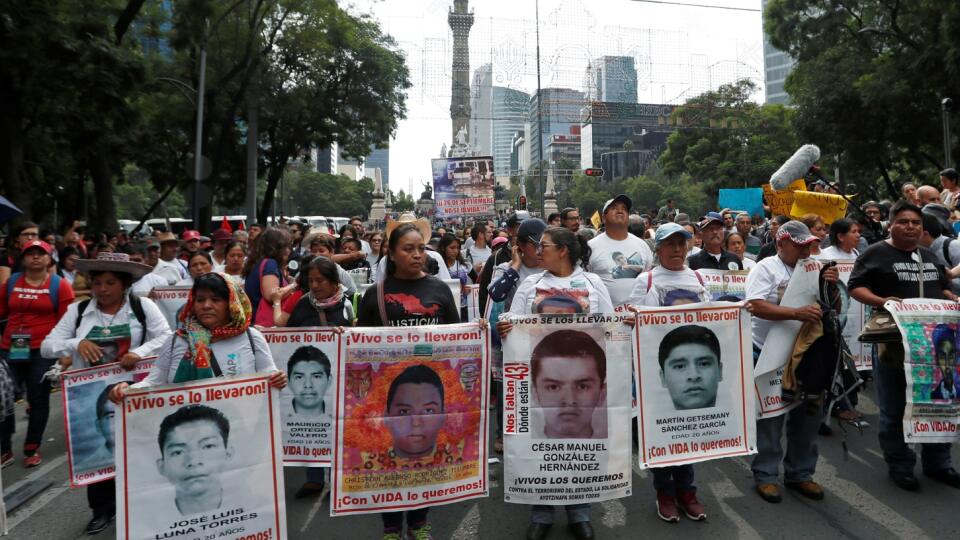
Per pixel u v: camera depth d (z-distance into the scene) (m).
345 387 3.57
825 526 3.92
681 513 4.15
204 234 22.25
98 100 14.03
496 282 5.00
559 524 4.05
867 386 7.21
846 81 24.31
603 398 3.79
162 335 4.40
